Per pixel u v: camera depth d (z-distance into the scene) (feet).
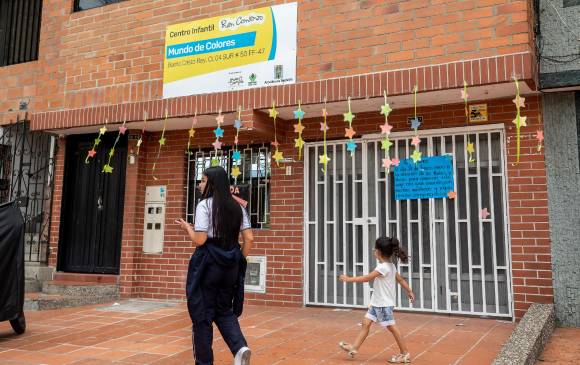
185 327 21.65
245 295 26.71
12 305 19.66
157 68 27.63
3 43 35.53
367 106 23.89
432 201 23.47
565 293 20.56
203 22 26.40
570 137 21.08
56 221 31.35
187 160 29.55
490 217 22.41
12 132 34.17
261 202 27.32
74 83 30.01
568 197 20.85
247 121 24.47
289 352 17.25
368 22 22.62
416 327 20.65
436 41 21.18
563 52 21.04
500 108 22.33
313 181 26.22
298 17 24.13
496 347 17.43
